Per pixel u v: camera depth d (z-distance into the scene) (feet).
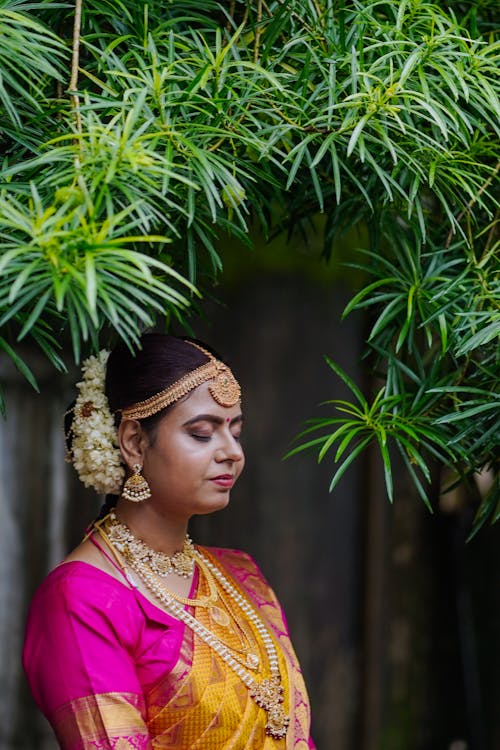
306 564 14.26
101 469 6.10
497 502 6.84
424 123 6.55
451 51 6.03
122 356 6.09
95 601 5.86
